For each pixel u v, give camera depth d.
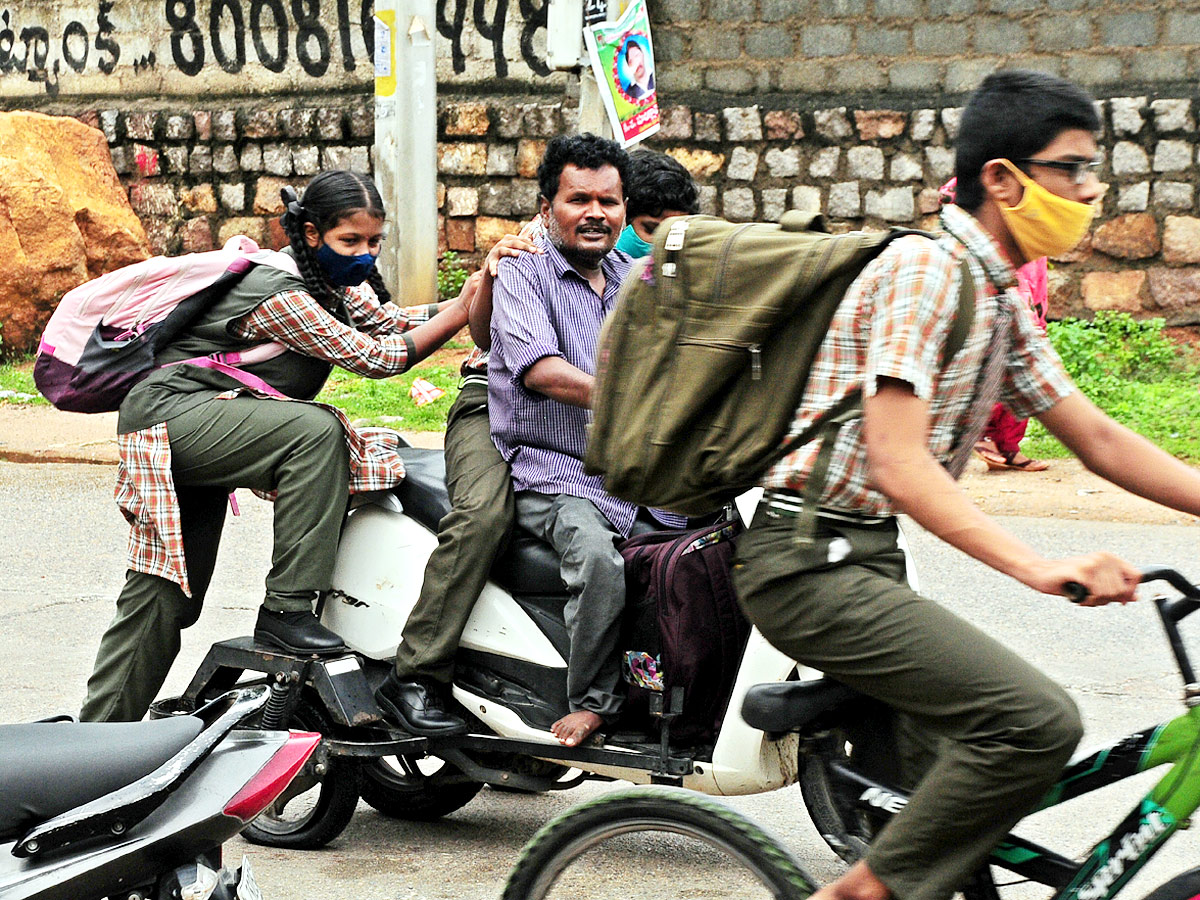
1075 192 2.95
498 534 4.62
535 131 16.53
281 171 18.03
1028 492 10.25
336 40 17.88
